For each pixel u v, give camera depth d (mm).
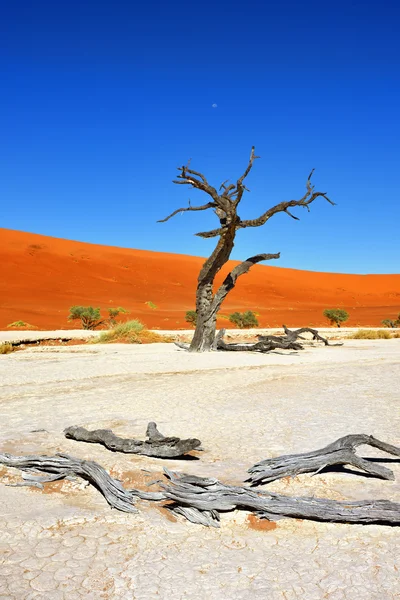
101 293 75750
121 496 5523
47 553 4527
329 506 5039
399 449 6383
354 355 20375
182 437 7945
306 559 4379
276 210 19891
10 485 6184
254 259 22062
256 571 4203
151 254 116750
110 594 3902
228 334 34812
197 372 15281
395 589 3898
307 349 23578
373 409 9727
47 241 103625
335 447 6184
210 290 21984
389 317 68375
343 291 121250
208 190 19734
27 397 11391
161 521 5152
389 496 5574
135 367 16422
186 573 4188
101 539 4789
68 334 30531
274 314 67812
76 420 9164
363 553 4438
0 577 4141
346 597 3814
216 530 4969
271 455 6969
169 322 49875
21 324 39781
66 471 6344
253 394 11578
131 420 9133
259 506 5105
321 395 11344
